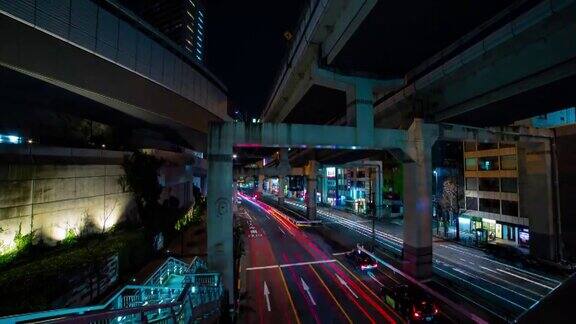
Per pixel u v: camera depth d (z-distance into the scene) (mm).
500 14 16250
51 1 16625
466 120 26719
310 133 23641
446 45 20281
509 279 26047
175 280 17594
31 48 16109
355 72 24328
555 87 17859
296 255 35406
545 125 35344
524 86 18422
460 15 16547
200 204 54438
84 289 15703
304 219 62125
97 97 20906
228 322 17734
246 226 56000
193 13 127062
